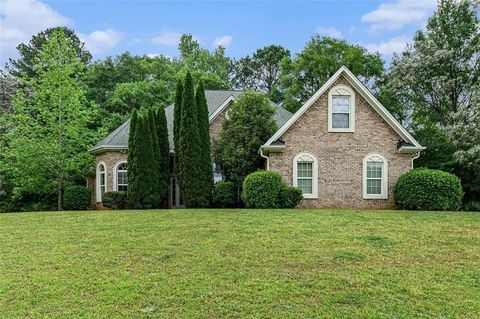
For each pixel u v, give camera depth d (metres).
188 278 6.74
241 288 6.29
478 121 21.14
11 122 25.02
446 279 6.84
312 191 19.08
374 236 10.01
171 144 24.03
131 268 7.36
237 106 21.23
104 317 5.27
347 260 7.88
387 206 19.14
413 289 6.35
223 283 6.50
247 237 9.85
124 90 36.00
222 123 22.59
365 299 5.93
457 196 17.52
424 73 28.34
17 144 23.12
